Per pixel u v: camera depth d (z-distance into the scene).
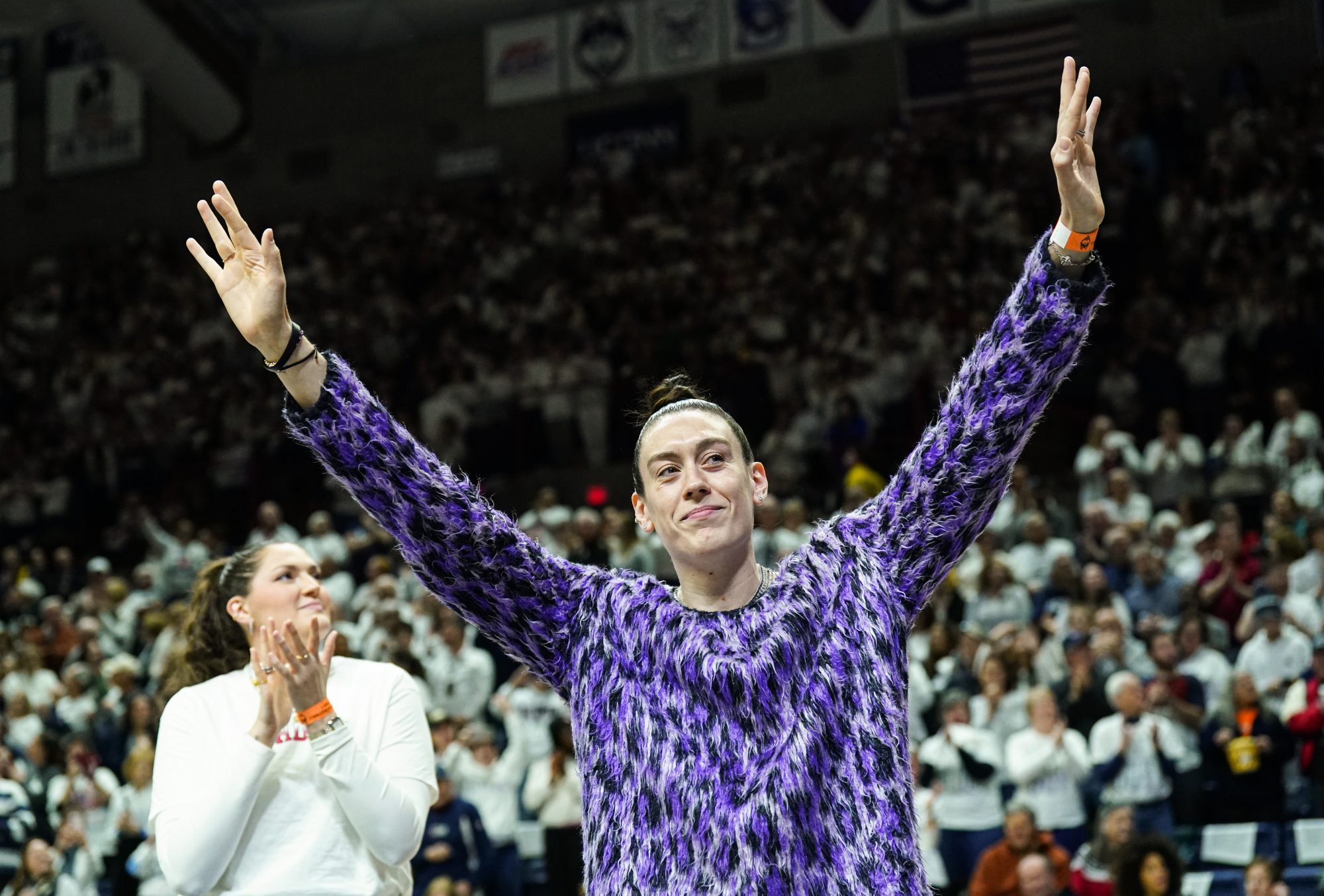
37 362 24.36
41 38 27.67
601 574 2.65
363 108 26.45
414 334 22.27
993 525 12.79
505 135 25.62
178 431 21.55
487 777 10.00
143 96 27.22
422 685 10.64
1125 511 12.70
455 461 18.69
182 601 14.17
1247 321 16.52
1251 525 13.11
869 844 2.34
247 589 3.62
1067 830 8.70
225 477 20.33
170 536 17.28
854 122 23.42
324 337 22.52
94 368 23.67
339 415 2.52
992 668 9.33
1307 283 16.86
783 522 12.63
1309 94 19.59
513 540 2.60
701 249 21.86
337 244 24.73
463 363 20.03
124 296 25.20
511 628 2.62
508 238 23.66
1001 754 9.16
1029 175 20.47
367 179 26.31
